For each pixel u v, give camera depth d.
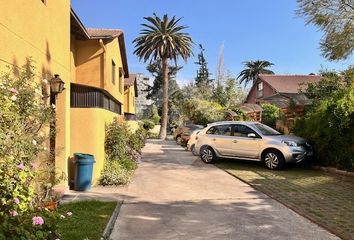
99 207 8.26
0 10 6.34
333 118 12.89
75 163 10.45
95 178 11.25
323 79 18.80
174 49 42.84
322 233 6.58
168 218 7.61
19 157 5.02
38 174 5.86
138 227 6.98
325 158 13.80
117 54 20.78
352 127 12.24
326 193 9.78
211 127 16.45
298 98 19.45
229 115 32.12
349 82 17.14
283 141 14.00
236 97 49.94
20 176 4.60
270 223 7.21
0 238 3.72
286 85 40.34
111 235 6.48
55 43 9.78
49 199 6.46
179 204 8.84
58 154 9.20
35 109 6.31
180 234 6.57
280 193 9.86
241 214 7.89
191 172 13.81
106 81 16.59
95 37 15.92
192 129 27.84
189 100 42.34
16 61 7.05
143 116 69.12
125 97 32.22
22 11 7.38
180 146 27.89
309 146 14.16
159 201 9.16
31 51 7.91
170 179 12.27
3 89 5.54
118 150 13.44
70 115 11.38
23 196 4.45
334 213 7.81
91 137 11.40
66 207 8.12
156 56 43.25
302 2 14.54
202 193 10.08
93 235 6.22
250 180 11.84
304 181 11.55
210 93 50.91
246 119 29.09
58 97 10.45
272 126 21.09
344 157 12.63
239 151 15.16
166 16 42.78
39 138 6.45
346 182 11.30
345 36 14.06
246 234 6.55
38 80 8.23
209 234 6.57
